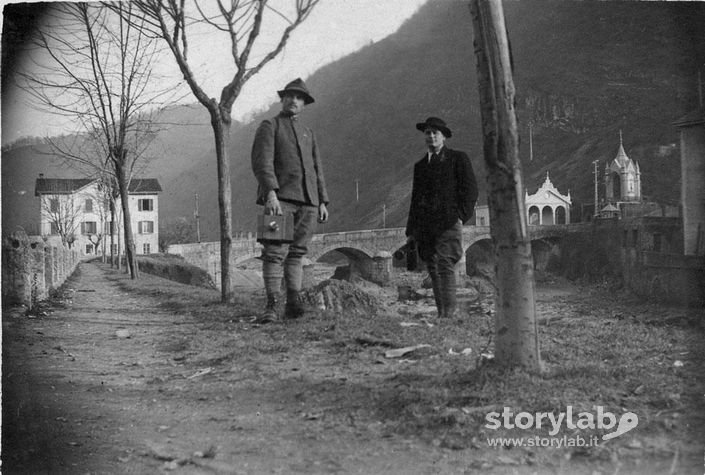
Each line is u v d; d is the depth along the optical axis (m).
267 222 7.70
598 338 6.08
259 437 3.63
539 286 18.22
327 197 8.34
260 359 5.89
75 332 8.48
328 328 7.18
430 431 3.49
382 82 52.88
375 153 65.44
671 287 8.41
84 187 63.38
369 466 3.10
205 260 52.97
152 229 74.00
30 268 10.65
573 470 2.93
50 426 3.88
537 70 47.28
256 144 7.69
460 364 4.97
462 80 45.88
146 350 6.99
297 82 7.81
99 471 3.15
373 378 4.81
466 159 7.87
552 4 42.75
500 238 4.31
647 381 4.09
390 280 23.39
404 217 59.03
